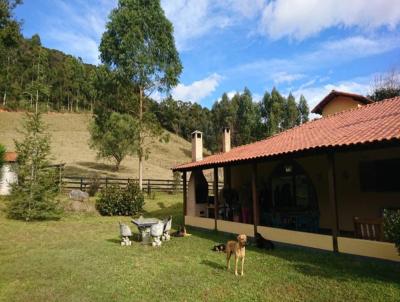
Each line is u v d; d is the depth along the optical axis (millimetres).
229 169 17453
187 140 84375
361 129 9555
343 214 12281
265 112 64062
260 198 14586
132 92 24344
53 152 47969
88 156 48344
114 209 19594
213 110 79750
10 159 22469
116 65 23609
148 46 23891
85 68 94812
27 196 16500
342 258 8586
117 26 23375
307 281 6832
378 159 11195
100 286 6766
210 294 6215
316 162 13312
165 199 25391
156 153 60938
